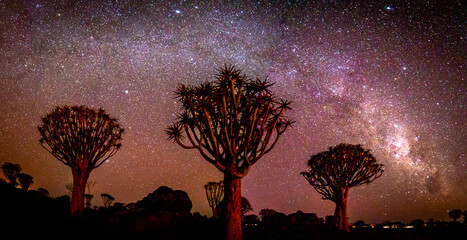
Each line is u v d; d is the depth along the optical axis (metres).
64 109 14.80
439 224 14.59
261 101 9.02
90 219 13.32
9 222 10.74
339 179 15.20
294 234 11.65
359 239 10.97
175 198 15.23
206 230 11.17
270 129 9.51
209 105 8.86
